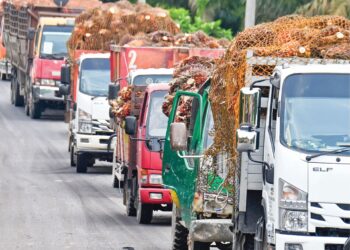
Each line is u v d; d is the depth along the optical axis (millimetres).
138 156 38031
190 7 79875
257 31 27188
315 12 59312
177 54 50000
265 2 64812
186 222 29656
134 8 60188
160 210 38781
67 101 61750
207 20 77125
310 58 26531
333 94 24703
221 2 77125
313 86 24750
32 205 41531
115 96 46875
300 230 23906
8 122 76688
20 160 57469
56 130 72562
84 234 34875
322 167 23844
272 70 26484
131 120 38156
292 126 24438
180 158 30891
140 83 44156
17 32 85000
